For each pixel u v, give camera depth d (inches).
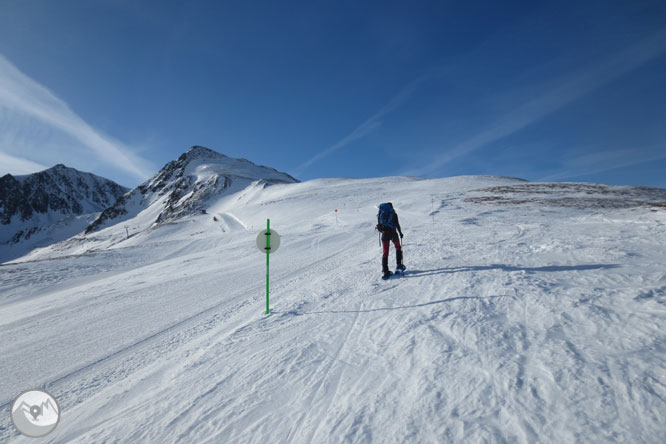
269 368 109.3
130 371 150.3
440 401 74.0
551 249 237.1
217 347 139.8
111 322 246.4
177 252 845.8
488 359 88.8
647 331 89.7
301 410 83.0
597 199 1282.0
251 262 494.6
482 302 137.6
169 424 86.7
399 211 1151.0
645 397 63.1
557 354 85.2
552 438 57.2
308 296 208.1
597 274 155.3
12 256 7160.4
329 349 118.0
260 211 2297.0
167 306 276.1
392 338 117.3
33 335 235.9
